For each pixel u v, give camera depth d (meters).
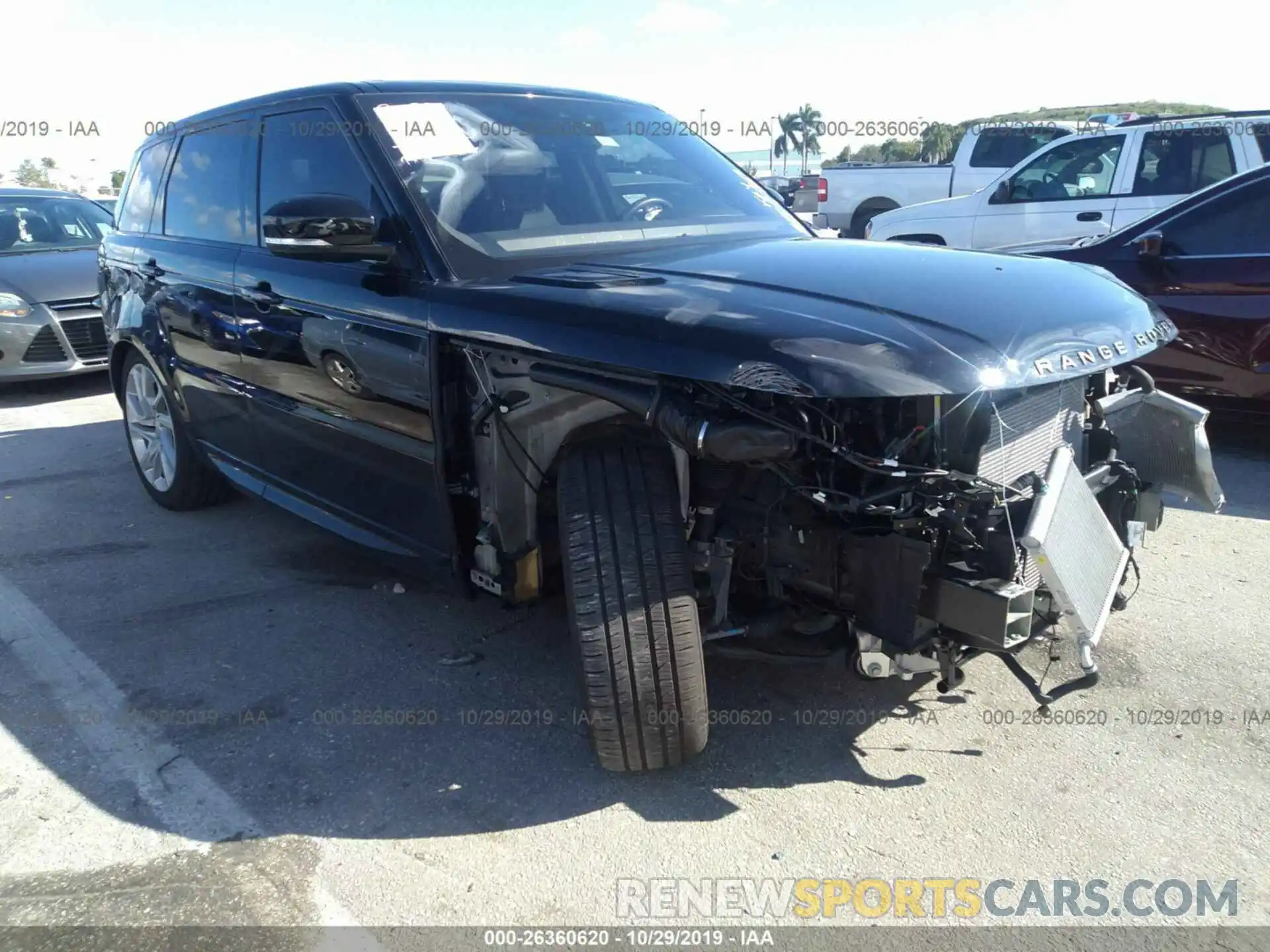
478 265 2.97
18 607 3.97
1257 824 2.47
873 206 13.88
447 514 2.94
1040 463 2.69
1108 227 9.02
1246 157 8.27
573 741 2.92
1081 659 2.30
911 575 2.31
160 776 2.80
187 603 3.97
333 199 2.93
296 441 3.72
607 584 2.46
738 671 3.25
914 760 2.77
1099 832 2.46
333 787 2.73
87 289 7.96
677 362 2.23
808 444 2.34
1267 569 3.98
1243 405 5.52
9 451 6.38
